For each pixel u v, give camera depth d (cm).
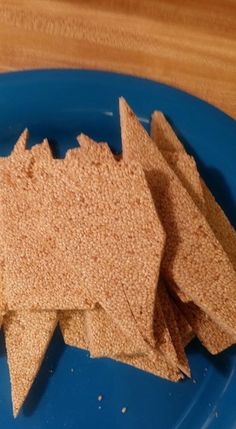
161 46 34
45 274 28
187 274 29
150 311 28
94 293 28
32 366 29
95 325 29
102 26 33
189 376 30
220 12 34
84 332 30
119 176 28
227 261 29
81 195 28
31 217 28
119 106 32
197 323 30
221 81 34
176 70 34
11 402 30
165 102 32
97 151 29
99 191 28
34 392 30
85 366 31
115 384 31
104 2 33
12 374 29
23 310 29
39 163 29
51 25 33
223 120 33
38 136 32
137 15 34
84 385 31
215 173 33
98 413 30
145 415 31
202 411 31
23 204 28
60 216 28
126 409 31
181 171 31
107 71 32
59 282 28
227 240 31
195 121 32
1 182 28
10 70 32
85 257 28
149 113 32
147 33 34
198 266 29
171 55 34
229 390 31
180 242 29
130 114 31
